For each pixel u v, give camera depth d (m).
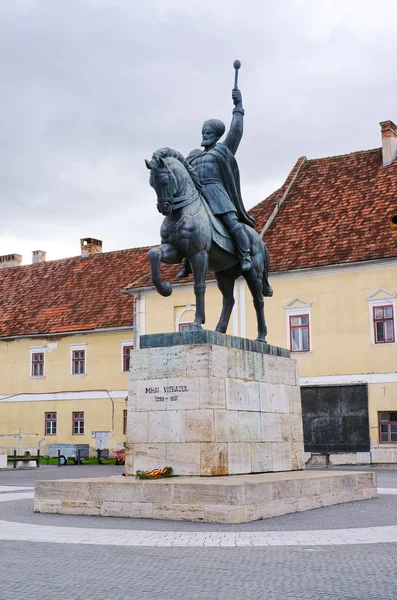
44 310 48.97
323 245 35.53
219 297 37.34
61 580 7.49
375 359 33.34
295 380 15.95
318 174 40.59
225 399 13.52
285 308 35.59
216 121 15.34
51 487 13.09
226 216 14.55
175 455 13.20
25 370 47.62
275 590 6.98
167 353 13.57
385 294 33.44
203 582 7.35
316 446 34.03
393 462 32.22
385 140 38.81
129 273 48.72
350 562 8.30
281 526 11.05
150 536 10.08
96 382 44.97
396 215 34.50
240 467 13.71
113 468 34.03
